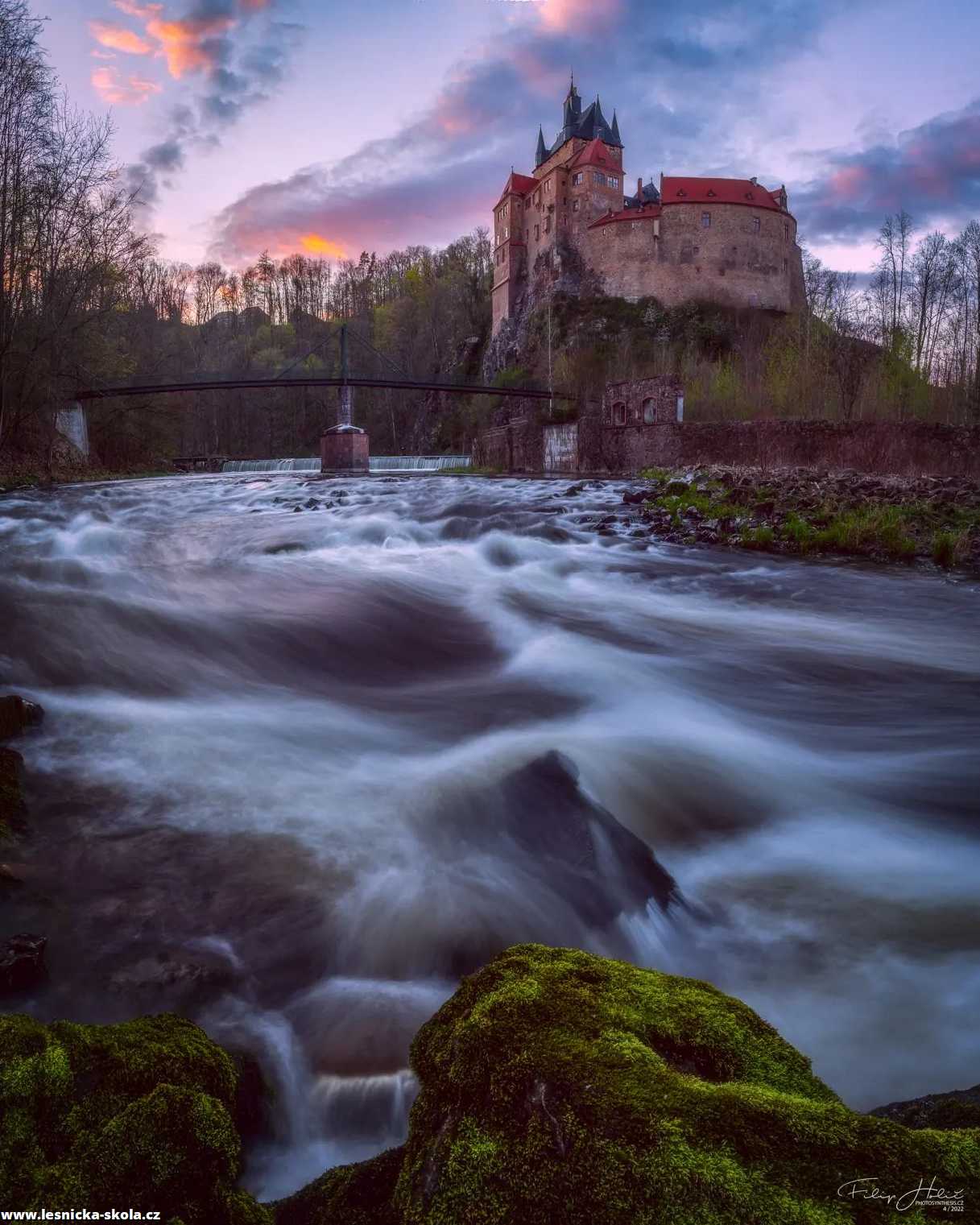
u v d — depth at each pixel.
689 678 7.42
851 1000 3.08
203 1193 1.43
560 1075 1.31
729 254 95.31
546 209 104.69
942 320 61.66
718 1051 1.44
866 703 6.94
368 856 3.87
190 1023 1.96
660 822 4.58
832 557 14.04
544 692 6.77
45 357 30.80
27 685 6.22
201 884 3.61
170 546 13.23
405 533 14.94
